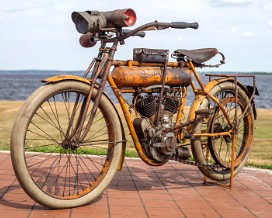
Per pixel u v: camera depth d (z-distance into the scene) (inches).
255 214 172.6
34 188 160.2
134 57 187.6
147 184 210.4
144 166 249.9
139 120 184.5
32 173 215.2
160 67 192.1
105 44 178.9
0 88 4530.0
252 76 220.8
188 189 205.0
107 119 180.5
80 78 168.7
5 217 155.8
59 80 163.8
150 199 185.8
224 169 218.5
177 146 196.5
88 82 170.7
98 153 280.7
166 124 189.8
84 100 172.1
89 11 172.7
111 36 179.0
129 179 218.7
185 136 199.8
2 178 206.2
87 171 231.0
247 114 222.7
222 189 207.6
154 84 188.5
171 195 193.5
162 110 190.9
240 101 220.7
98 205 174.4
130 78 180.7
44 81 162.1
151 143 185.2
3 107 821.9
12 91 3902.6
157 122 187.3
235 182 221.9
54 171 226.8
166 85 192.9
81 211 166.1
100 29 173.5
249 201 189.9
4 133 477.7
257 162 281.0
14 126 157.4
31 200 176.1
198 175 233.9
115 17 174.9
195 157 207.9
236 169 220.1
